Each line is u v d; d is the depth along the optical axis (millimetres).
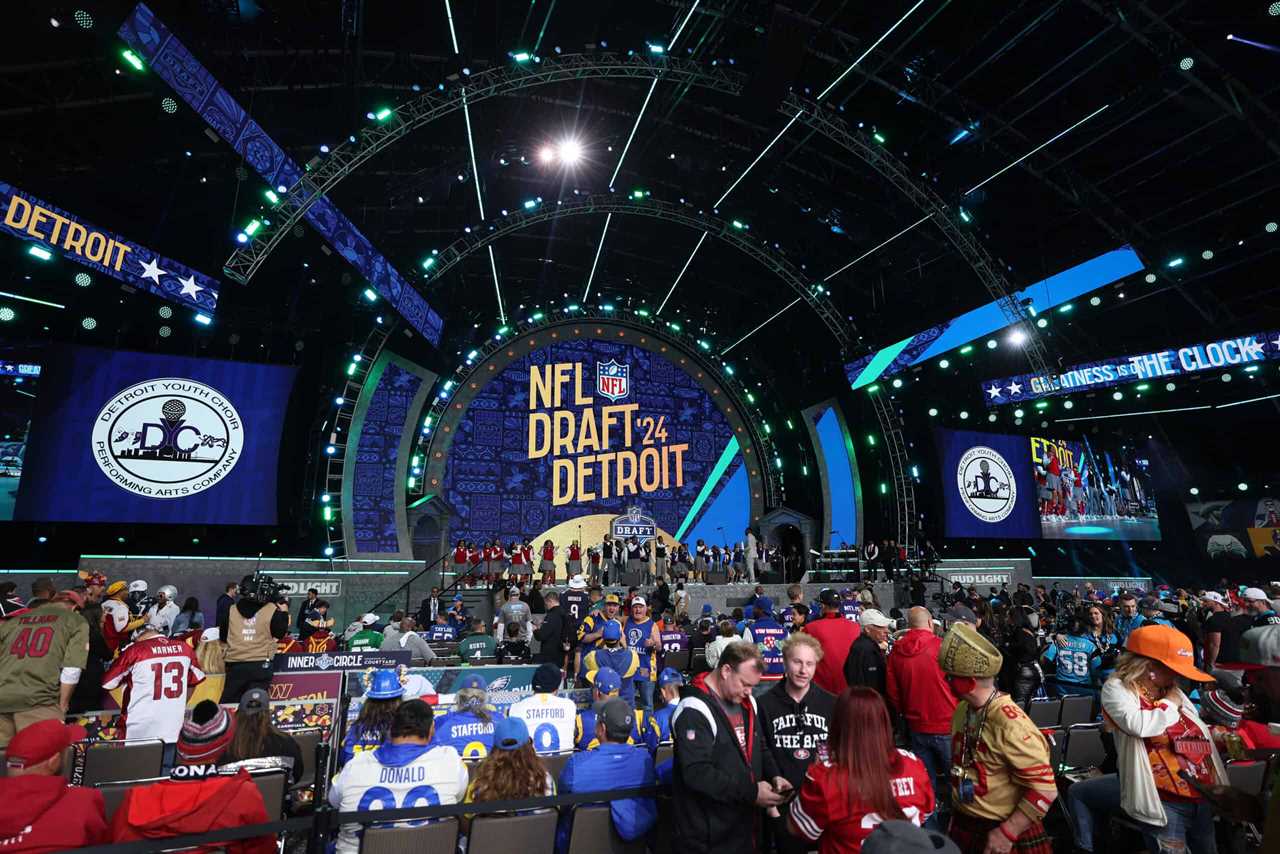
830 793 3656
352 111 21172
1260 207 24219
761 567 30172
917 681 6191
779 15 18656
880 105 25188
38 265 21016
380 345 26750
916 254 29906
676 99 25109
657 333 33938
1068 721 7414
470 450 30375
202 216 24656
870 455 33250
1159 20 18859
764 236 30953
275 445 23547
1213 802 3625
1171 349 26016
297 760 5668
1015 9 19766
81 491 20906
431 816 3971
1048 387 27781
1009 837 3902
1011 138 24234
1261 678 5840
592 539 31203
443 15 21234
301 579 23625
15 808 3555
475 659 12023
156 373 22344
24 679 6574
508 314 32906
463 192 28703
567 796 4191
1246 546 32344
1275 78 20141
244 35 19781
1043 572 36438
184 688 7051
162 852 3705
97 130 20375
